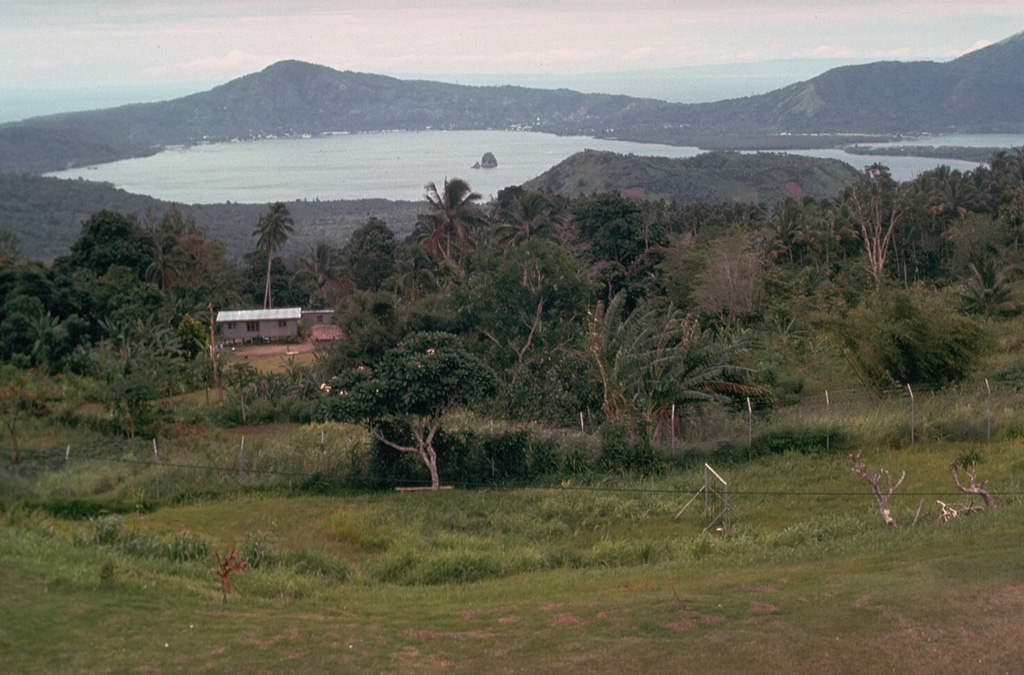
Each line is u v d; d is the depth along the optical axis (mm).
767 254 62312
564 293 40500
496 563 16203
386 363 23562
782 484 21312
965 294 47438
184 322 52938
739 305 48000
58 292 53750
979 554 12508
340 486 23219
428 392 22516
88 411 32906
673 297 53000
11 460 24781
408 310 44125
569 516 20219
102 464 23891
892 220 64562
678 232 80750
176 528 18875
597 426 27016
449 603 12820
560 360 34469
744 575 13328
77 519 20297
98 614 10445
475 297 40750
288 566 15914
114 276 59406
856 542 15359
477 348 39688
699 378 25562
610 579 14156
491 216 73188
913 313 29750
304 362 55781
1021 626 9547
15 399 29859
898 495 19688
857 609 10344
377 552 18031
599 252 63625
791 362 38688
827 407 24188
